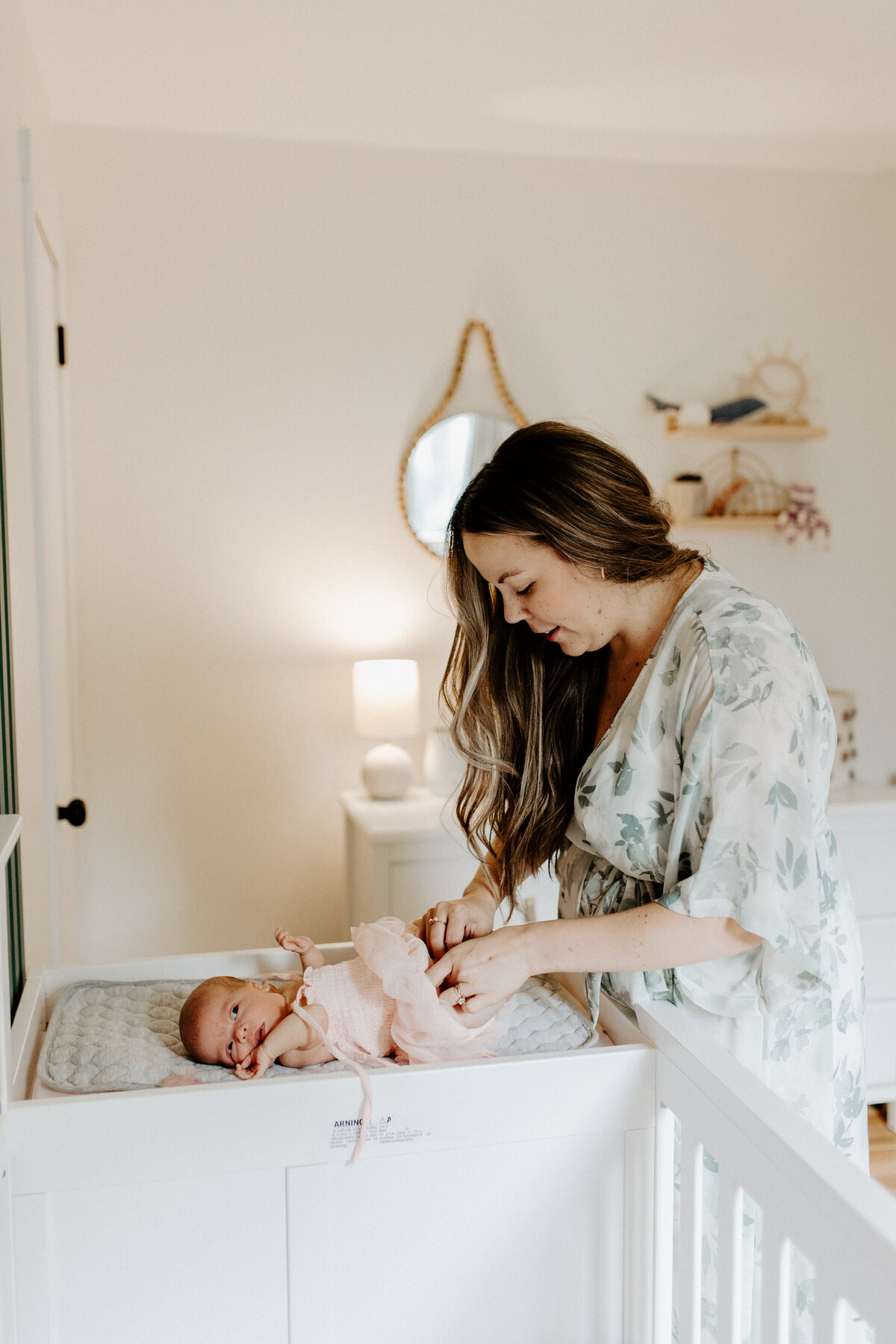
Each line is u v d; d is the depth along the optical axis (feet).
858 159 9.03
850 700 8.70
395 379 8.75
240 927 8.88
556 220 8.91
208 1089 3.11
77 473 8.22
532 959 3.47
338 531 8.75
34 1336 3.08
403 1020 3.57
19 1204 3.02
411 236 8.67
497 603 4.07
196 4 6.13
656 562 3.51
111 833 8.54
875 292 9.57
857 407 9.62
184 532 8.46
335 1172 3.22
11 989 4.00
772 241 9.33
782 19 6.39
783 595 9.62
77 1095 3.25
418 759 9.18
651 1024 3.53
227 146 8.28
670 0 6.16
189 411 8.38
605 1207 3.49
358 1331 3.32
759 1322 3.61
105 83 7.28
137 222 8.17
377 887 7.55
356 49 6.80
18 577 5.01
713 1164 3.59
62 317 7.91
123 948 8.66
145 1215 3.10
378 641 8.92
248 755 8.75
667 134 8.36
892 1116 7.82
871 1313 2.37
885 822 7.68
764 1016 3.57
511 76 7.23
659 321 9.19
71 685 8.00
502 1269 3.41
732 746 3.21
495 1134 3.34
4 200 4.88
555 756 4.12
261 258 8.41
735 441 9.43
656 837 3.57
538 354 8.98
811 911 3.17
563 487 3.35
